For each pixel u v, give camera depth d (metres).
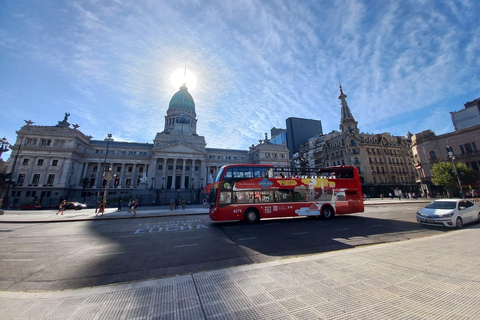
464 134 45.50
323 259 6.59
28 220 20.05
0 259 8.29
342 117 67.88
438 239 8.98
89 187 62.59
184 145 66.06
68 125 64.00
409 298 4.02
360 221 16.72
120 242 11.13
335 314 3.59
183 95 87.31
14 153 54.91
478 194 40.78
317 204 17.69
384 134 66.62
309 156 78.75
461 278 4.79
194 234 12.95
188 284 5.07
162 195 52.97
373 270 5.52
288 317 3.56
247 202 16.36
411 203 36.03
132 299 4.43
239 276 5.43
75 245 10.57
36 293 4.86
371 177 57.56
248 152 83.38
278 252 8.58
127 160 66.12
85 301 4.40
